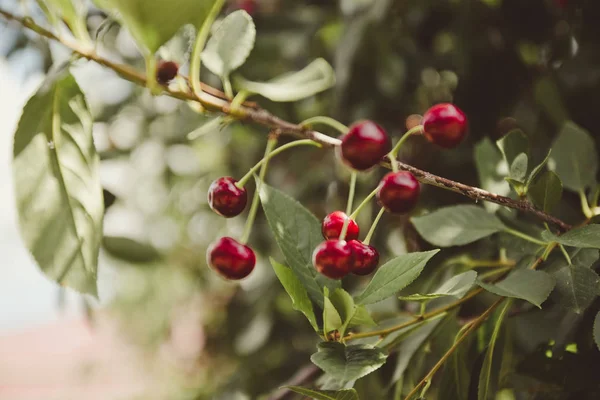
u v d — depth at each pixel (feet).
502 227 1.81
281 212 1.66
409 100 2.91
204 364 4.71
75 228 1.58
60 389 7.37
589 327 1.78
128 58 2.77
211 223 4.18
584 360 1.76
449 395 1.80
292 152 3.52
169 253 4.22
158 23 1.55
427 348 1.93
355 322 1.57
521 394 1.95
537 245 1.81
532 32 2.59
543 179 1.68
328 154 3.45
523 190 1.63
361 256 1.60
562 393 1.78
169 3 1.54
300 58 2.92
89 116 1.64
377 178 2.95
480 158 1.92
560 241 1.60
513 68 2.62
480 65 2.66
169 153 3.67
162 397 5.14
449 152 2.68
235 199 1.67
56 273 1.55
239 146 3.86
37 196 1.57
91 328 2.45
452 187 1.60
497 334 1.74
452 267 2.00
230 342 4.09
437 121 1.57
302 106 2.88
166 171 3.71
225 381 3.43
